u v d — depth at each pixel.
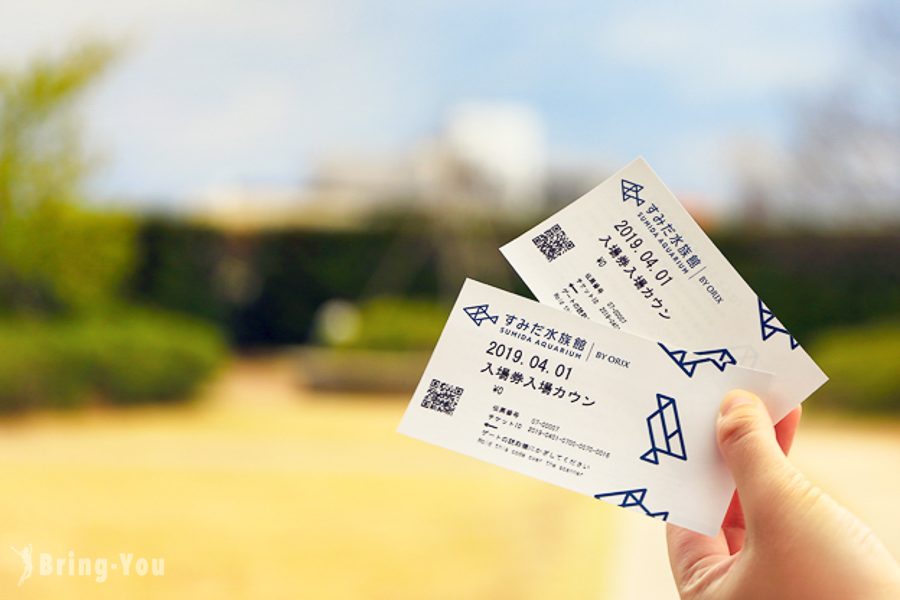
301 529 5.67
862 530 1.03
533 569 4.76
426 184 18.11
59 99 12.36
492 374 1.07
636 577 4.58
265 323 18.70
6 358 10.36
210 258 18.08
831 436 10.18
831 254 16.05
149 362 11.62
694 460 1.06
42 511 6.02
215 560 4.96
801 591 1.03
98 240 13.49
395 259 18.38
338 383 13.56
